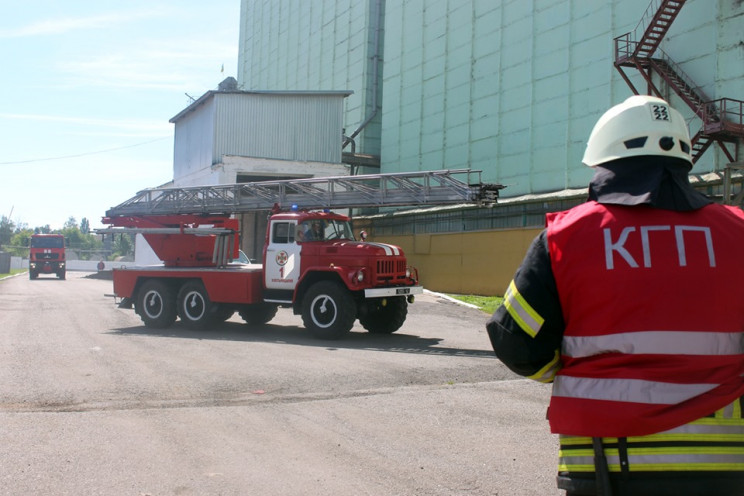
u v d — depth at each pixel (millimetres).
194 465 4727
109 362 9109
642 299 1763
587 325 1843
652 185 1866
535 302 1891
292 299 12719
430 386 7797
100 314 17000
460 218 26156
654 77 18422
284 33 45312
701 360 1745
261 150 28516
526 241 22641
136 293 14695
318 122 29484
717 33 16828
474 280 25062
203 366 8914
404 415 6273
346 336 12719
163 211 17609
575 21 21328
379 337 12633
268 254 13156
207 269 13953
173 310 14039
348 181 14141
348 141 32781
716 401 1726
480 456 4980
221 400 6902
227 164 27562
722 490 1702
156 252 15453
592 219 1893
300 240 12875
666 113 1968
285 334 13055
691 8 17547
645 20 18688
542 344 1917
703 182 16891
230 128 28141
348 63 36438
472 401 6914
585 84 20828
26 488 4211
